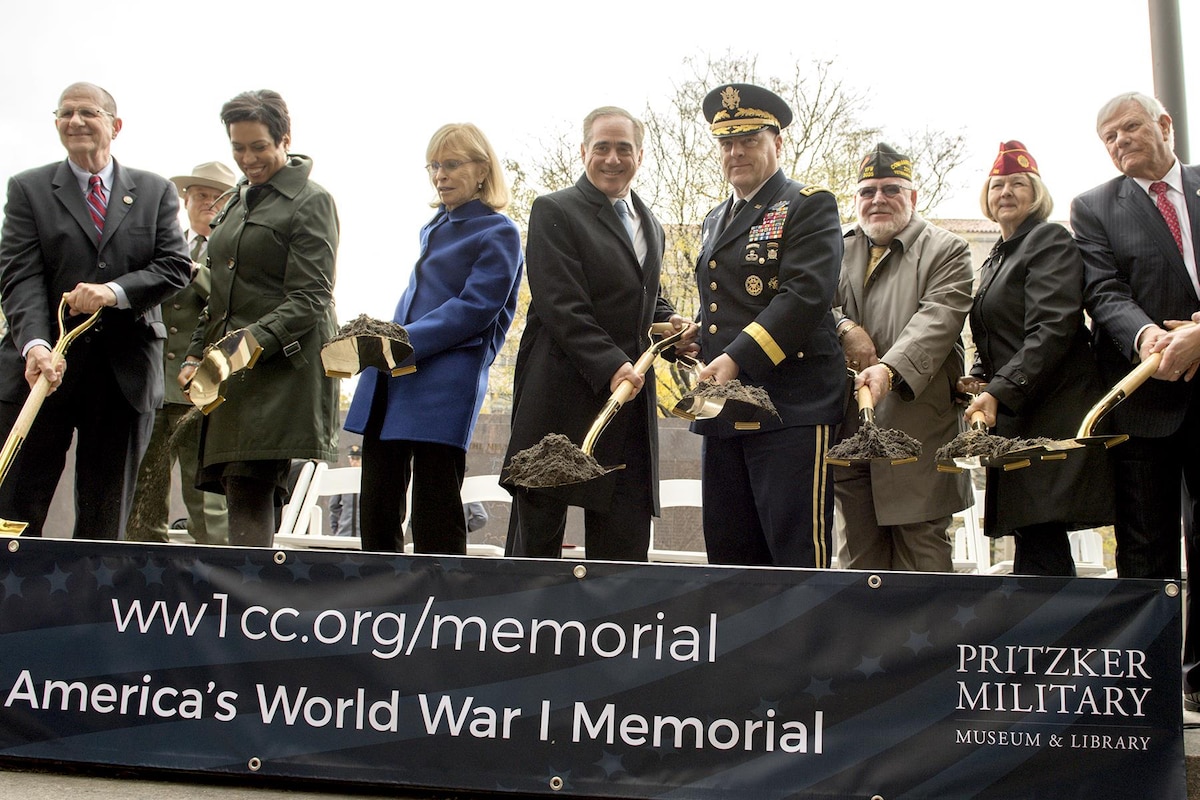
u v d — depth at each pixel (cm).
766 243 388
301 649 299
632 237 409
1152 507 388
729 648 289
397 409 396
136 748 300
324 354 366
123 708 301
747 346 369
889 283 454
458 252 412
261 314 422
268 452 405
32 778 299
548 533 376
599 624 293
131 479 448
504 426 951
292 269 418
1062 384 395
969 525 659
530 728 291
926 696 284
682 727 288
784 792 283
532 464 329
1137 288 397
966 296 441
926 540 446
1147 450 388
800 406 379
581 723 290
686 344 412
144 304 433
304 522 680
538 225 393
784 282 380
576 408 384
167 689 301
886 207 457
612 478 382
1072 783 278
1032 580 285
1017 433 401
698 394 352
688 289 1706
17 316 424
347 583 300
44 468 429
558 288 383
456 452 405
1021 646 283
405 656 296
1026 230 415
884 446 354
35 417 418
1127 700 279
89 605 306
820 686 286
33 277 434
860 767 283
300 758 294
